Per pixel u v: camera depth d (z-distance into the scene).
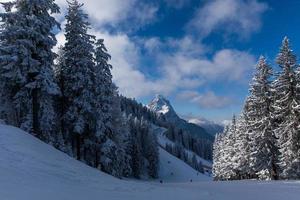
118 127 43.59
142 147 112.44
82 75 34.25
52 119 33.03
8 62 30.00
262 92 44.34
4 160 16.98
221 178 89.81
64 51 35.75
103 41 36.31
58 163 20.08
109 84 36.38
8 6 30.69
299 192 21.45
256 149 44.53
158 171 120.31
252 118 45.66
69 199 12.94
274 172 43.62
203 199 16.94
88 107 34.12
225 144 88.88
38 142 23.34
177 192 19.22
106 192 16.06
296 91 39.19
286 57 39.75
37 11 31.11
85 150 36.88
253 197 18.61
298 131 38.25
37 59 30.97
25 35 30.08
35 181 15.02
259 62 45.41
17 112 32.47
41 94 32.09
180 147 191.12
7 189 12.62
